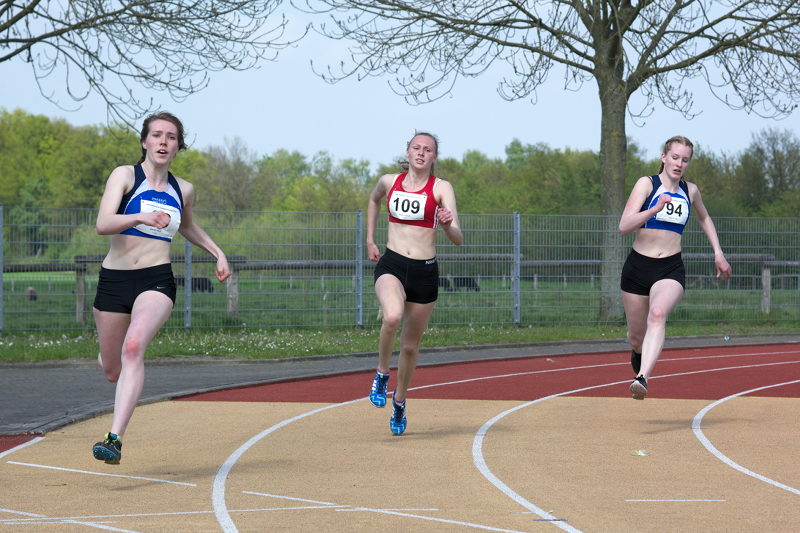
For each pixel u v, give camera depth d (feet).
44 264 92.89
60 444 42.83
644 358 44.78
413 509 30.07
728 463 38.24
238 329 99.19
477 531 27.27
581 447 41.98
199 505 30.63
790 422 49.60
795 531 27.48
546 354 89.45
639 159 309.83
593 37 118.11
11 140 533.55
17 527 27.48
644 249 47.62
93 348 81.92
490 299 108.78
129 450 41.45
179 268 97.50
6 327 91.30
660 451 41.01
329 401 58.65
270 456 39.96
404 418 45.78
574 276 111.86
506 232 109.91
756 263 116.37
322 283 102.73
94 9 93.25
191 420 50.67
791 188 290.76
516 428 47.62
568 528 27.66
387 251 44.01
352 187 417.69
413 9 112.68
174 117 35.94
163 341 89.10
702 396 61.05
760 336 108.47
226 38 94.89
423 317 44.27
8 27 94.58
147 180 35.42
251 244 100.99
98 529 27.32
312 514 29.37
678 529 27.61
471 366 81.00
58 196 447.01
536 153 374.02
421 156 43.11
